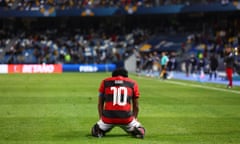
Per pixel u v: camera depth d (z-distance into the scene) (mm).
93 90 78750
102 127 34688
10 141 33500
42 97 66250
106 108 33875
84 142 33219
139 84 96062
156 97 67938
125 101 33656
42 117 45844
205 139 35125
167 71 121062
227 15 176750
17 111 50438
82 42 176000
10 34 182125
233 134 37406
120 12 176750
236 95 72000
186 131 38562
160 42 176500
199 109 53656
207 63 135875
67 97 66438
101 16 190500
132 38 179500
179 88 85688
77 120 44062
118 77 34062
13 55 168125
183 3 175500
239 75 124188
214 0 168250
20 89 79875
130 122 34031
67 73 145250
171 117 46844
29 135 36031
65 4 181500
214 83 101312
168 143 33281
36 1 182875
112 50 168875
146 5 176625
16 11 178750
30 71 150875
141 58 159125
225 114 49500
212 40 161750
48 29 188250
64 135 36094
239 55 128250
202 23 179375
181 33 179750
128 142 33250
